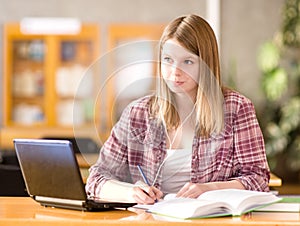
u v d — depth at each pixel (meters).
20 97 10.83
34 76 10.80
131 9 10.80
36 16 10.82
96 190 3.15
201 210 2.83
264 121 10.49
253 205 2.97
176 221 2.76
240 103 3.38
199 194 3.11
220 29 10.74
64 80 10.73
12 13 10.77
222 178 3.35
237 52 10.77
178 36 3.06
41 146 3.03
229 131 3.33
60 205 3.10
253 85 10.77
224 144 3.33
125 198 3.08
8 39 10.62
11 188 5.02
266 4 10.77
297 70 10.45
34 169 3.10
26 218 2.86
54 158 3.00
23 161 3.14
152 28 10.59
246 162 3.36
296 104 10.22
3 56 10.72
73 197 3.01
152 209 2.96
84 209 3.02
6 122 10.70
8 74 10.68
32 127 10.70
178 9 10.80
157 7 10.80
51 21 10.52
